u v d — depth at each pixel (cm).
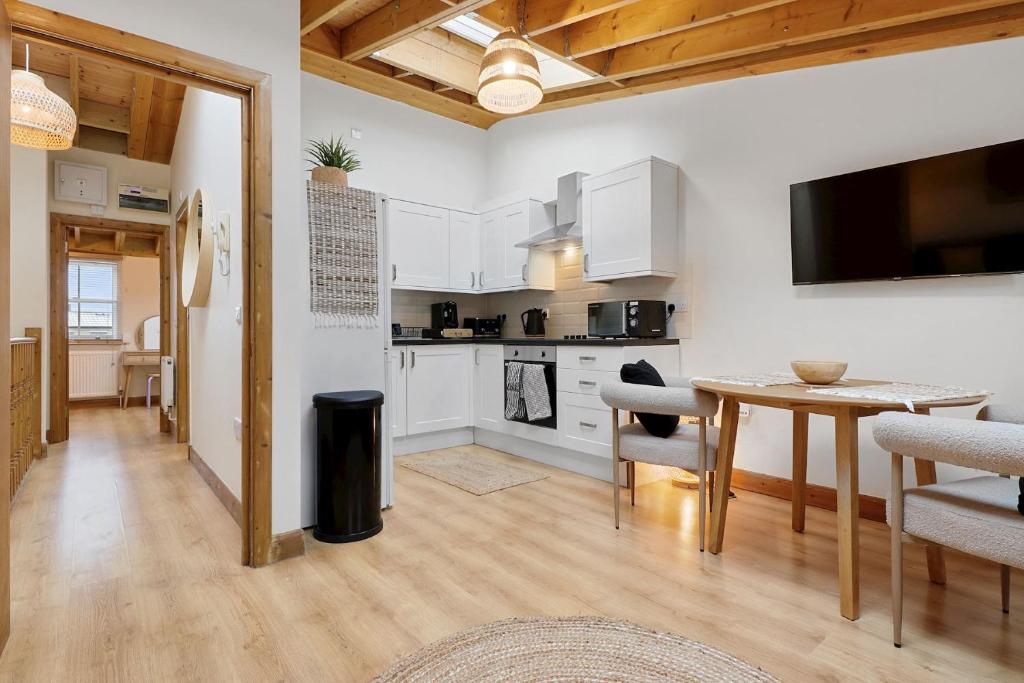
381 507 273
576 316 441
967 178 237
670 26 283
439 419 420
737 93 327
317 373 259
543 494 310
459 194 514
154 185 522
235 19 207
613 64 348
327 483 241
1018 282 229
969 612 179
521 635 163
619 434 258
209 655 155
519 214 450
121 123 488
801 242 293
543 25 297
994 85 235
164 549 232
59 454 421
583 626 169
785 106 305
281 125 221
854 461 176
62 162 466
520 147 494
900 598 158
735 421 225
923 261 250
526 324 470
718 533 225
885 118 268
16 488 311
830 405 182
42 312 425
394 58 401
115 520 269
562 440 360
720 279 335
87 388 711
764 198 314
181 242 460
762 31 285
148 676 145
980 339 238
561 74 428
